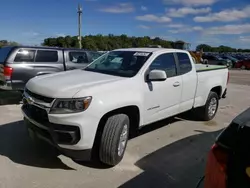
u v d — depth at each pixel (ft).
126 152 15.12
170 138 17.81
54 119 11.67
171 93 16.97
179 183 12.12
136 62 15.76
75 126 11.58
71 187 11.28
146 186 11.72
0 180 11.53
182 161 14.38
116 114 13.10
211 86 21.56
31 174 12.17
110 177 12.30
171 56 17.66
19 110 23.27
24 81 25.36
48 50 26.94
